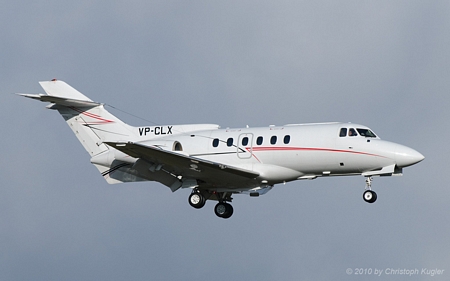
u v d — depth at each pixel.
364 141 89.75
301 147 91.38
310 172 92.69
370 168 90.06
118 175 100.31
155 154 88.19
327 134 91.00
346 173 91.94
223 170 90.88
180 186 96.12
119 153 97.94
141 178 99.19
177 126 100.62
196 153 96.38
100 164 100.75
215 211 100.69
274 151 92.44
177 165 91.12
